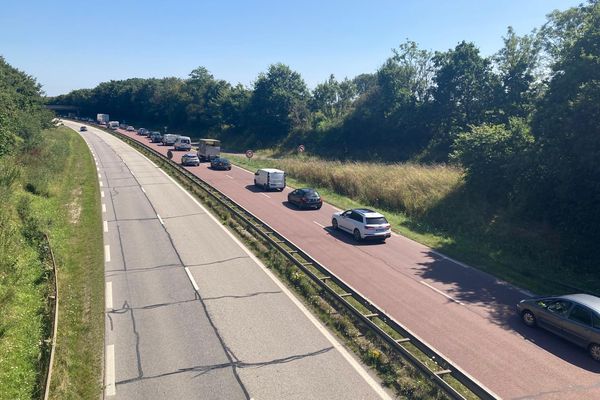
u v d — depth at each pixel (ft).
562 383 34.60
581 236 67.51
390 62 237.04
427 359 37.35
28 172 98.58
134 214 87.25
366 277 57.77
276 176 117.91
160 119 416.67
